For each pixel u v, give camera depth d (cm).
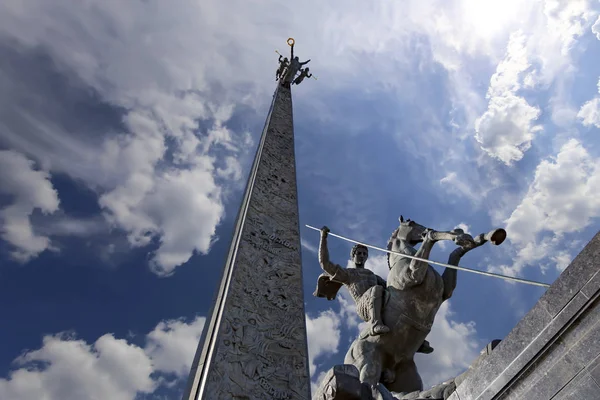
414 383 980
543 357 596
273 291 1285
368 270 1189
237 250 1365
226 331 1066
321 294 1273
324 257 1162
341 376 755
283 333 1149
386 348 983
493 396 634
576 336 570
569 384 559
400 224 1156
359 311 1059
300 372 1059
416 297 991
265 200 1730
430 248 1001
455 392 708
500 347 652
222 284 1273
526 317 630
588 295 562
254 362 1023
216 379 932
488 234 884
